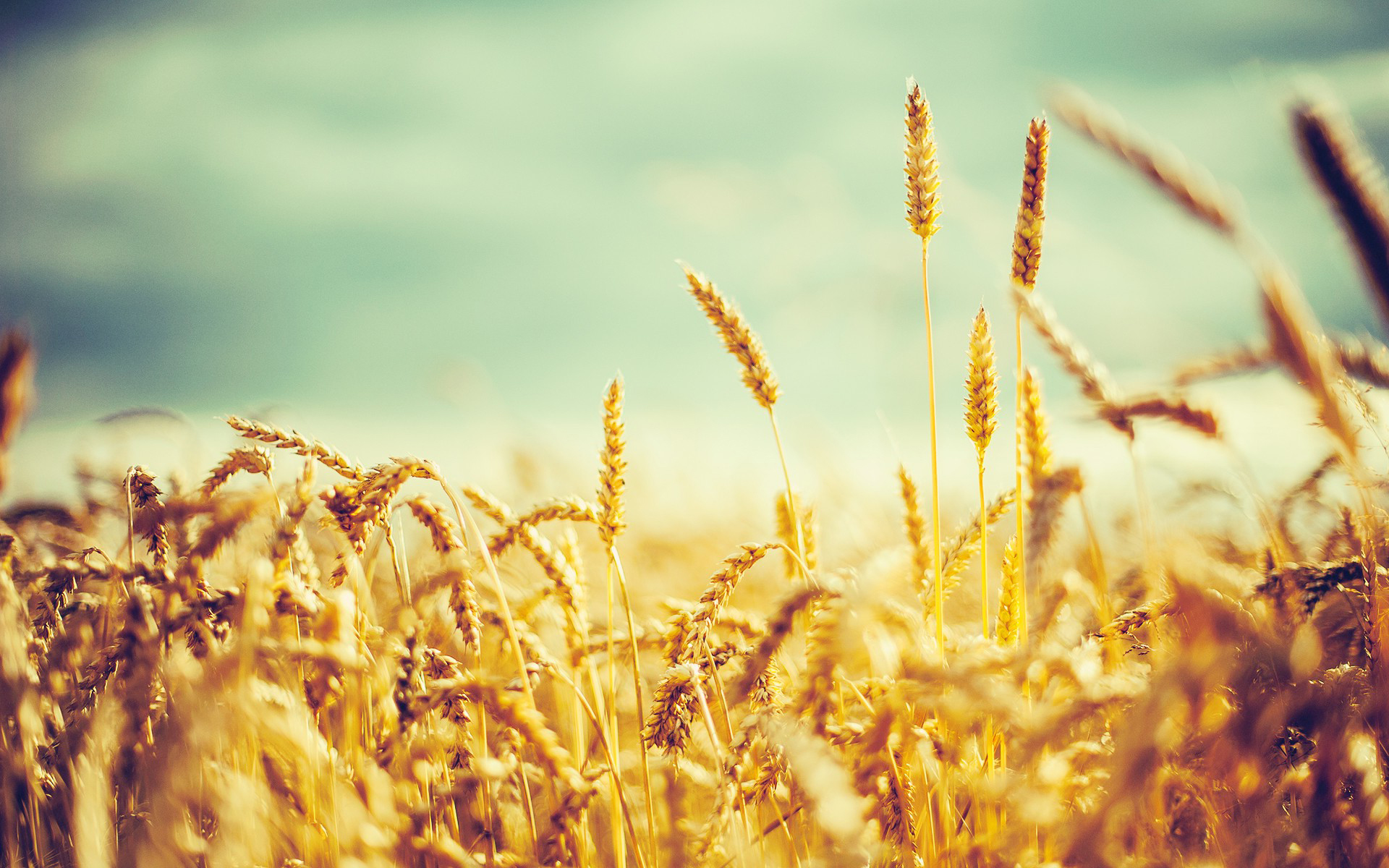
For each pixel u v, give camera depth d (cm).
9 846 157
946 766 160
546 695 181
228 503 160
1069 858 150
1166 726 148
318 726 162
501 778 161
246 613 152
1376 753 151
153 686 158
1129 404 155
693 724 166
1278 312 147
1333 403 149
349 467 160
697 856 156
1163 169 145
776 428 165
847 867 147
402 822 157
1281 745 157
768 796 160
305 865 158
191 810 156
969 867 158
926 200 161
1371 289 147
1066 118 146
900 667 156
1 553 166
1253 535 168
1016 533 161
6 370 150
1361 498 155
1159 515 162
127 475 166
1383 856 149
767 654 150
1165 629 159
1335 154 147
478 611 163
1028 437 159
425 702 154
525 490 237
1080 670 153
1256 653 148
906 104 162
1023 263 159
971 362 160
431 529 162
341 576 162
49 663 164
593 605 187
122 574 162
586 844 161
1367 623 157
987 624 160
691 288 165
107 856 155
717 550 225
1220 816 154
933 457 160
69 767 159
